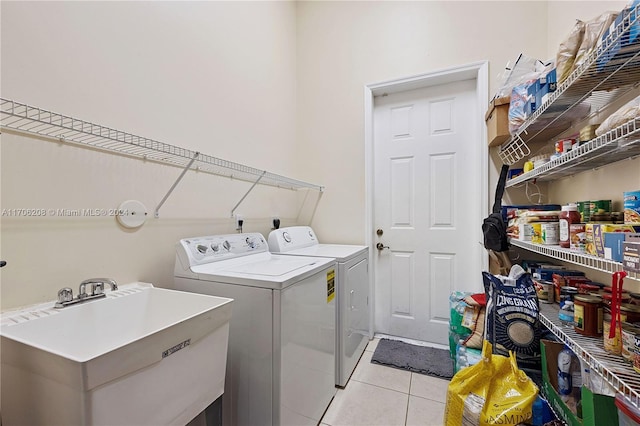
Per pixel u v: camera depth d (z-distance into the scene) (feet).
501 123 5.68
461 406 3.33
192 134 5.08
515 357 3.97
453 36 7.07
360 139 8.10
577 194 4.72
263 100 7.23
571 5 5.08
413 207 7.83
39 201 3.06
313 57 8.71
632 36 2.34
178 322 2.57
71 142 3.35
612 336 2.62
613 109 3.74
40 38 3.09
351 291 6.11
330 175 8.45
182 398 2.66
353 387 5.62
